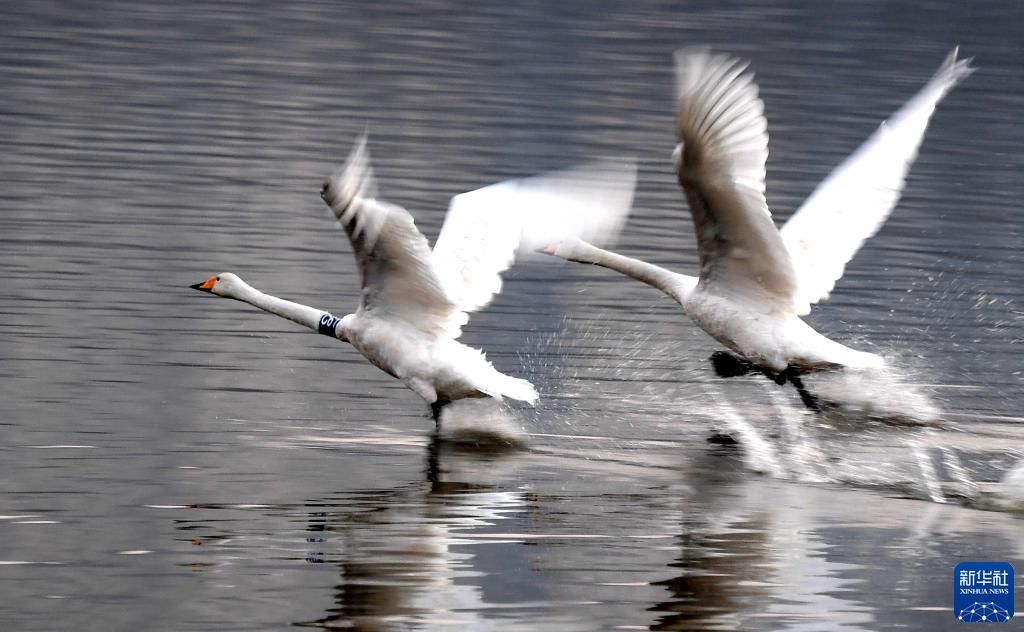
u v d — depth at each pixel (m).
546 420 14.87
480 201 14.57
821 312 20.05
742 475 13.12
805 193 27.73
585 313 19.56
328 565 10.47
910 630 9.63
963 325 19.56
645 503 12.17
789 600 10.03
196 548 10.73
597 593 10.07
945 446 14.24
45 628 9.33
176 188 25.78
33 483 12.02
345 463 13.06
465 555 10.76
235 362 16.28
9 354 15.93
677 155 13.02
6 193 24.50
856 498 12.48
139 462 12.73
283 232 23.00
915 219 26.08
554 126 33.72
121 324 17.48
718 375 16.28
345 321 14.34
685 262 22.22
